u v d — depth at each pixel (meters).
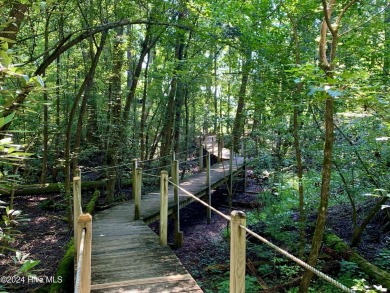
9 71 1.58
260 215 8.74
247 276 6.21
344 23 5.85
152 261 4.84
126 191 12.39
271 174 8.27
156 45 14.14
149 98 15.74
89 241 2.83
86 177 13.17
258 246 7.25
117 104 11.03
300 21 6.13
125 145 11.56
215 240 8.68
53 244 7.76
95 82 11.31
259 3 6.31
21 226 8.84
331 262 6.25
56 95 10.09
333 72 2.91
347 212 8.63
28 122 10.07
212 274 6.66
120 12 8.62
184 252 7.81
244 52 7.12
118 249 5.31
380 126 5.29
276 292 5.68
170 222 10.49
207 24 8.47
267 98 6.40
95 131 12.66
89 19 8.92
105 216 7.38
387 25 5.70
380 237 7.42
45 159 11.12
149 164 13.11
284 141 8.27
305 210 7.20
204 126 18.61
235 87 9.20
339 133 6.96
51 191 11.27
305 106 5.81
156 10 8.48
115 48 11.26
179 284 4.12
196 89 13.27
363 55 5.59
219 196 12.70
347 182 7.06
